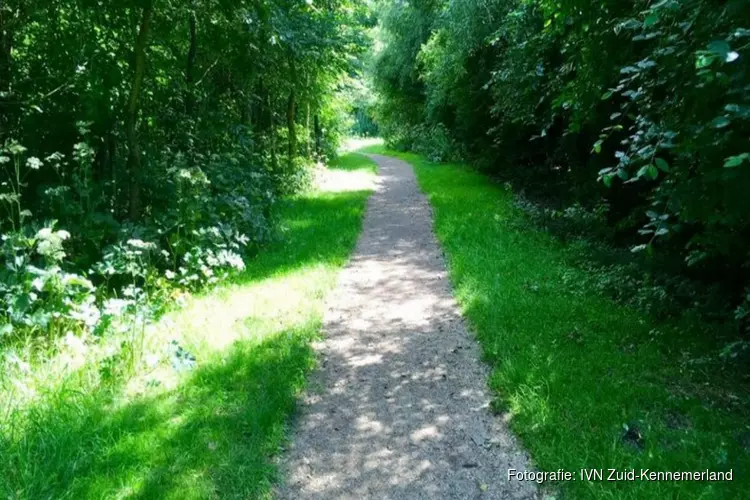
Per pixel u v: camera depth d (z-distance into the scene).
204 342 5.14
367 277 8.02
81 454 3.35
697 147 3.44
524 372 4.50
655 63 3.79
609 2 4.79
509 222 10.84
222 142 11.50
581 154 11.02
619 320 5.69
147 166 8.23
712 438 3.56
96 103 7.70
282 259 8.52
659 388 4.26
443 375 4.84
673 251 6.80
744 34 2.70
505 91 12.30
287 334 5.48
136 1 7.48
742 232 4.54
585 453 3.43
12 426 3.47
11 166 7.53
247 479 3.28
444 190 16.08
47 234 4.93
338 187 17.78
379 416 4.18
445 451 3.72
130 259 6.09
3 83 7.71
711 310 5.66
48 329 4.95
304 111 19.64
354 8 17.06
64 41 7.87
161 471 3.27
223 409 4.03
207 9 9.52
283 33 10.80
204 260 7.41
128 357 4.52
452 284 7.52
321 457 3.67
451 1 15.07
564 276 7.11
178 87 10.54
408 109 34.09
